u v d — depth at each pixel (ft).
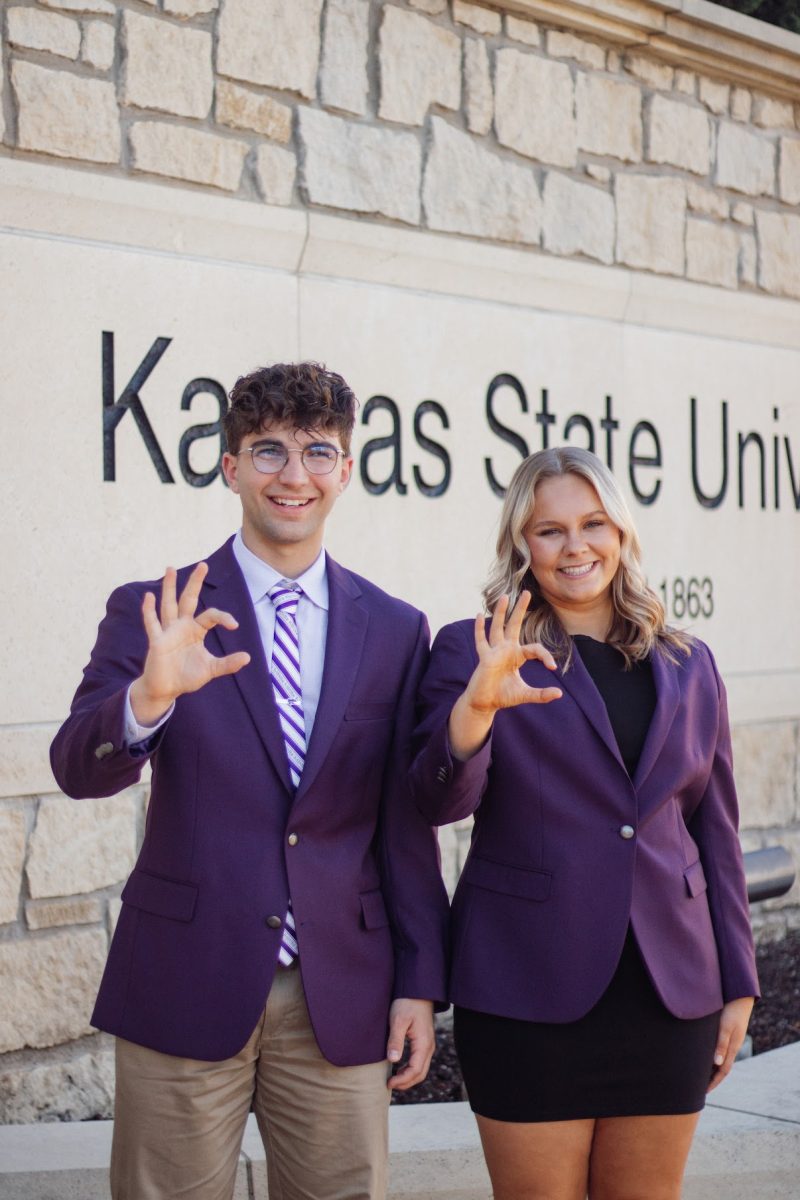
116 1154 8.06
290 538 8.21
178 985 7.80
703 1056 8.52
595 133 17.43
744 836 19.16
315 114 14.70
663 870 8.47
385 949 8.34
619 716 8.67
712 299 18.89
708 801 9.04
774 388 19.94
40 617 12.74
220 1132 7.92
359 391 15.16
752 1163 11.19
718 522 19.11
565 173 17.11
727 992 8.78
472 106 16.12
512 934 8.36
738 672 19.33
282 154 14.44
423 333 15.75
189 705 7.97
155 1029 7.80
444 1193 10.76
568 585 8.72
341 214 14.92
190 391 13.80
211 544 13.98
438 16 15.79
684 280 18.53
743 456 19.48
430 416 15.80
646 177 18.03
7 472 12.51
